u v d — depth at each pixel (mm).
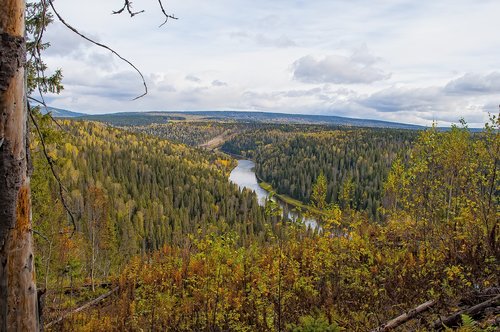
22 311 2566
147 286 13938
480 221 8414
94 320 13695
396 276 7672
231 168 158875
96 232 32969
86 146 104312
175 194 93875
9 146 2391
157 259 21734
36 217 9750
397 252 8875
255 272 9195
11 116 2385
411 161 12773
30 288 2627
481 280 6496
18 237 2541
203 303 9867
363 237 10062
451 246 8031
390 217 11922
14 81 2377
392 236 10688
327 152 129875
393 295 7215
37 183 8406
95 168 88875
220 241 9672
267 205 6227
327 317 6891
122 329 11945
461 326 5027
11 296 2518
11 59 2344
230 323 8742
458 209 10695
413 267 7914
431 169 11977
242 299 8758
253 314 8344
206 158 153625
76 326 12766
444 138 12289
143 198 81188
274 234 8250
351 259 9320
